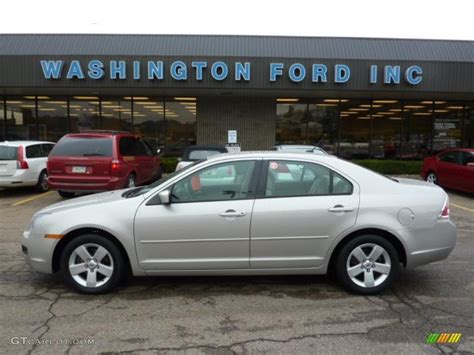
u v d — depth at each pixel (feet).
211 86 47.19
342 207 13.79
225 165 14.29
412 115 59.21
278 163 14.35
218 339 11.09
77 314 12.59
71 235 14.11
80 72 46.44
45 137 57.72
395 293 14.32
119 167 30.09
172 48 53.83
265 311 12.85
